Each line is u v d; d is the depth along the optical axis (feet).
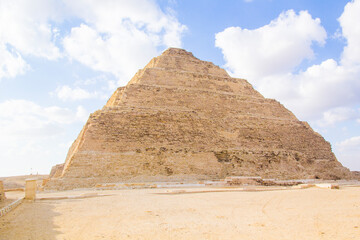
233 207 73.72
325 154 222.07
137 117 171.63
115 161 147.43
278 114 242.99
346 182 182.60
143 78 229.25
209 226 51.80
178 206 75.36
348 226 50.49
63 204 82.17
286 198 90.43
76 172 139.33
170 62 265.13
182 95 217.97
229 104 230.48
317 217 58.95
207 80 253.44
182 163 157.89
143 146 159.74
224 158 175.22
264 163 181.98
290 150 207.82
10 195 118.11
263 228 50.19
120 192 111.65
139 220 57.41
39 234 46.68
